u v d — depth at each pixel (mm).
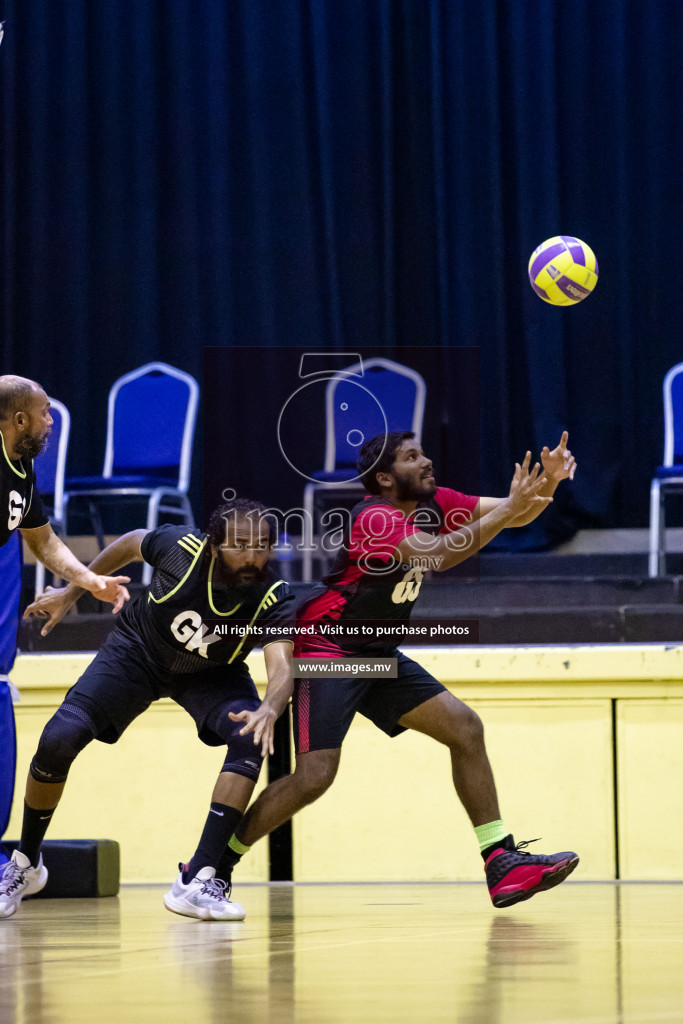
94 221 21172
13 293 21234
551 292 13875
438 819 13734
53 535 10672
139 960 6492
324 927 8438
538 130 20719
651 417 20484
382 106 20938
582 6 20797
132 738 14008
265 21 21109
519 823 13695
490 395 20453
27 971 6055
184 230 21062
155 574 10156
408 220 21172
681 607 14141
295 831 13820
